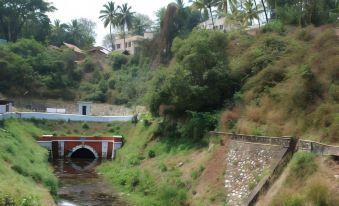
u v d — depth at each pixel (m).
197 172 27.41
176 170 29.95
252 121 28.36
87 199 29.70
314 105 24.62
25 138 42.62
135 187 31.56
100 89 70.62
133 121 51.75
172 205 25.34
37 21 83.62
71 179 36.88
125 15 88.50
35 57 71.06
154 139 40.25
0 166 25.77
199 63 35.47
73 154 50.09
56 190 29.89
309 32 36.97
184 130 34.31
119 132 52.22
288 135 23.89
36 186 27.47
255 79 33.34
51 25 91.69
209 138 30.64
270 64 34.03
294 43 35.44
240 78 35.66
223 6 58.50
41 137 46.94
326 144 19.78
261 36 42.28
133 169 35.78
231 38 44.72
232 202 22.48
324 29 36.50
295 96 26.09
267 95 29.94
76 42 99.31
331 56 27.88
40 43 77.38
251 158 24.11
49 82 68.50
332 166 18.22
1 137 34.38
